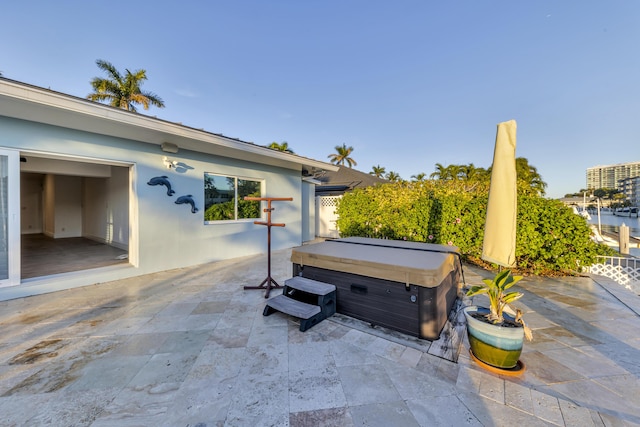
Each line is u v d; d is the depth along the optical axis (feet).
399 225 22.89
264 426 5.33
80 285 14.97
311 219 34.96
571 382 6.66
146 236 17.72
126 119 13.69
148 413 5.68
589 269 17.31
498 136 8.39
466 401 6.00
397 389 6.44
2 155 12.50
